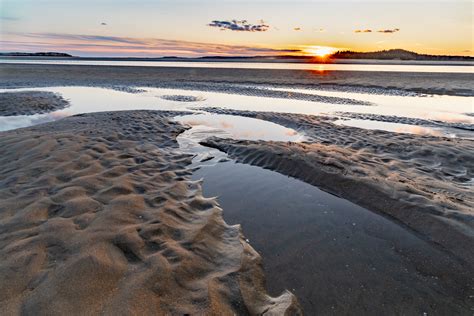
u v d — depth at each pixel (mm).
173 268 3596
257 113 14875
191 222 4836
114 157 7316
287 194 6199
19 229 4152
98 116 13086
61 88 24328
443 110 16703
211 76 34875
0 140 8023
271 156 7941
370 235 4793
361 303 3453
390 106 17891
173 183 6281
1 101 16734
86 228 4227
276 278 3812
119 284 3275
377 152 8578
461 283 3762
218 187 6480
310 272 3934
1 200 4910
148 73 38250
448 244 4430
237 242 4438
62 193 5180
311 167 7105
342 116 14867
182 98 20422
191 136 10664
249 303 3307
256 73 38688
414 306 3414
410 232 4855
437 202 5285
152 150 8375
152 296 3158
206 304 3133
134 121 12125
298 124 12438
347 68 50531
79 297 3055
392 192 5742
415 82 28406
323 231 4891
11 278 3238
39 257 3584
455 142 9445
